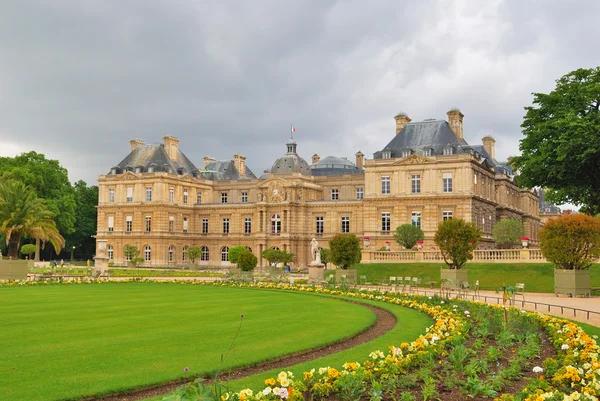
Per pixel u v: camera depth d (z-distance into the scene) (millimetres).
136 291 47812
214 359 19469
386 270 65812
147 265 109500
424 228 88250
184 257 116188
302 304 37062
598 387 14891
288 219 107688
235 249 92750
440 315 27797
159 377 17109
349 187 114750
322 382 15273
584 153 58000
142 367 18312
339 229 105938
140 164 116500
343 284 47219
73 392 15539
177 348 21297
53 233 69938
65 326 26562
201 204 118750
